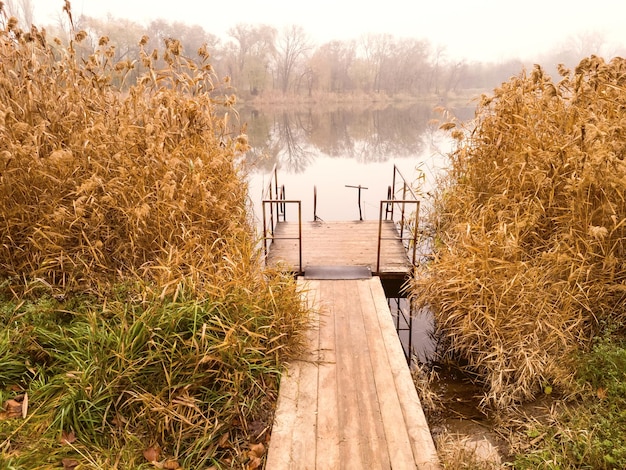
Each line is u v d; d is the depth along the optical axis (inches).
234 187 200.4
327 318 171.9
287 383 136.7
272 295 147.1
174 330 131.6
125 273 165.3
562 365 146.3
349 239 251.3
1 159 159.2
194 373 125.6
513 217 188.5
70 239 166.9
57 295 152.5
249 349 134.6
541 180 175.5
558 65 221.5
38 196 166.9
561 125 198.1
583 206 165.2
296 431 119.0
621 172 154.7
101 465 102.7
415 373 162.7
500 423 136.2
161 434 116.9
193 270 147.0
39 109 186.4
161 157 183.3
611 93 199.0
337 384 136.5
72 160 167.6
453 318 172.2
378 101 2132.1
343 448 113.5
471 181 231.5
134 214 166.4
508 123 219.6
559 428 124.1
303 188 484.1
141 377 124.4
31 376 129.0
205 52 221.6
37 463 100.0
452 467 108.3
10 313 142.9
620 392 130.8
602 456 112.6
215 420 121.2
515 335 154.8
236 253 168.4
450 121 254.5
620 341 146.8
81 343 132.8
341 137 853.2
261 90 1843.0
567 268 161.2
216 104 235.1
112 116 202.8
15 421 110.2
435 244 239.1
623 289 150.8
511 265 162.7
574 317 155.6
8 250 157.6
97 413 116.9
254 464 113.0
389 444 114.7
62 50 203.3
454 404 148.4
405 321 201.2
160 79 213.0
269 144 757.3
